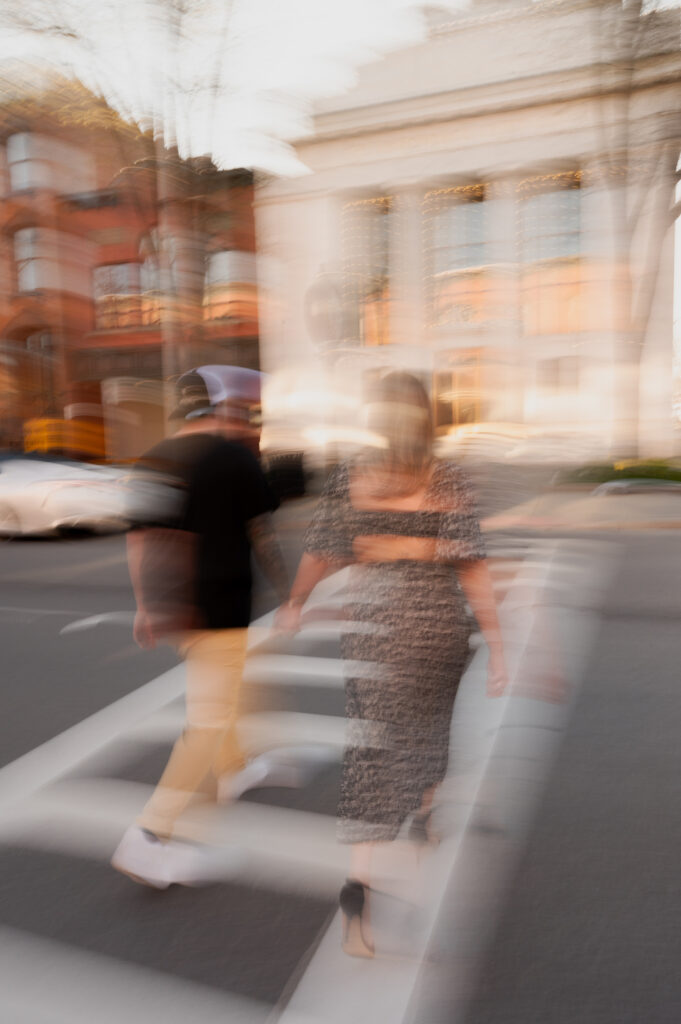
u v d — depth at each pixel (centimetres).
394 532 238
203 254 1597
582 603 655
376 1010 217
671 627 578
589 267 1873
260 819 321
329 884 276
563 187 1911
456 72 1945
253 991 226
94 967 238
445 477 239
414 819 248
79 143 2112
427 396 242
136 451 2283
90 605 723
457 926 250
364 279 2130
